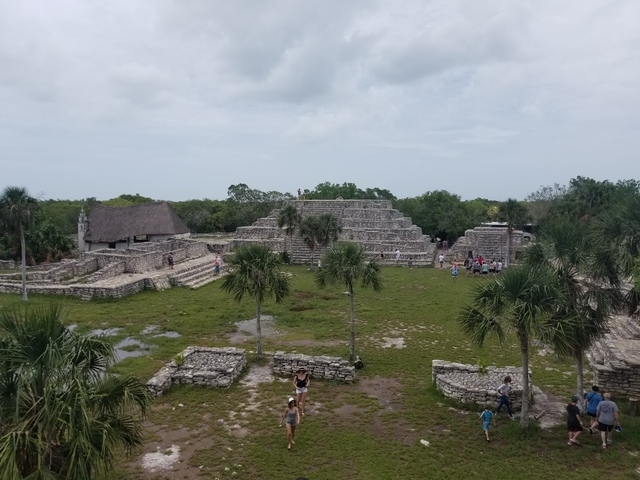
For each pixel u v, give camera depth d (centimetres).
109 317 2692
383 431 1395
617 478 1141
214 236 7375
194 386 1720
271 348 2194
